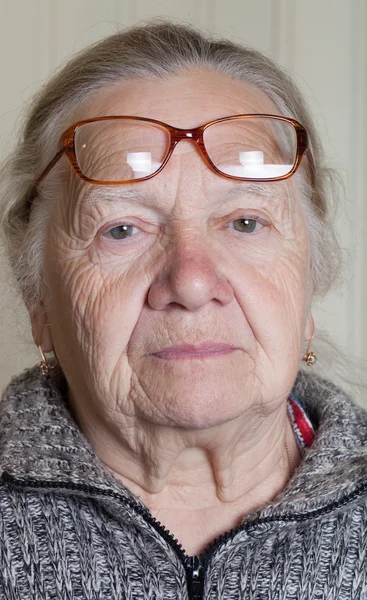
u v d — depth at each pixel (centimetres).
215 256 102
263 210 105
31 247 116
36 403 118
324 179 124
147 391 102
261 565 107
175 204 102
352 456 113
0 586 107
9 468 109
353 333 190
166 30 114
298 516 105
